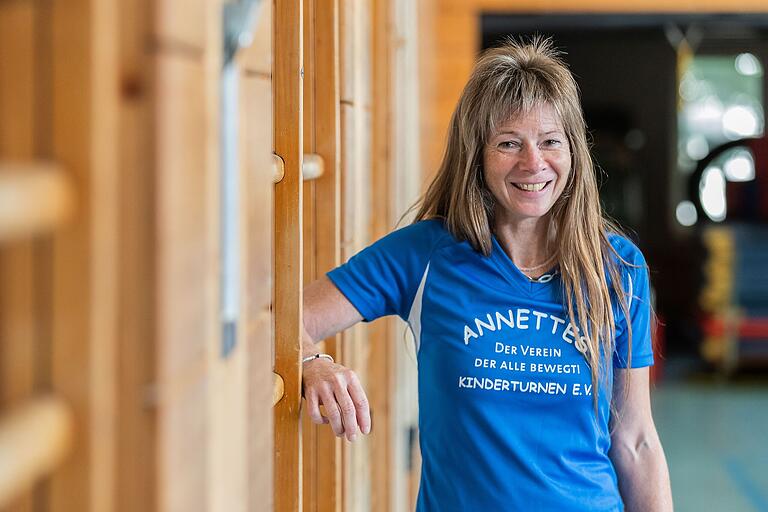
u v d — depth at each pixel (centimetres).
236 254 91
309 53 215
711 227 1209
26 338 65
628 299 206
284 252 177
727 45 1466
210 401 81
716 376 1072
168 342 70
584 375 199
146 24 68
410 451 500
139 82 68
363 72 274
